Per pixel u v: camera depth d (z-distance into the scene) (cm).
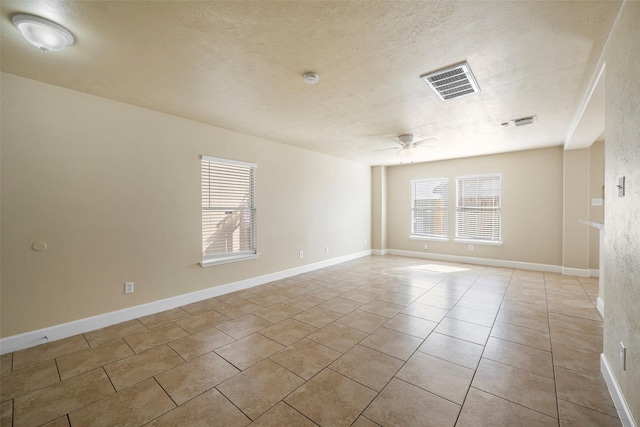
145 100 304
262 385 201
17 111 249
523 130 413
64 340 269
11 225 249
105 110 298
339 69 236
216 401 185
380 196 737
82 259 286
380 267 588
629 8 155
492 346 254
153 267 336
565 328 290
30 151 256
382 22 177
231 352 246
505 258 586
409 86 266
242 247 435
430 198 688
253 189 448
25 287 255
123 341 267
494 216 598
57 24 175
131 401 185
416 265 605
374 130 411
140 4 159
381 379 207
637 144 147
